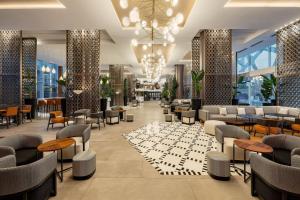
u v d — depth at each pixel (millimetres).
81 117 7855
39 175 2557
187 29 8406
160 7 6664
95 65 9398
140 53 14398
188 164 4383
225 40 9398
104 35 10422
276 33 9070
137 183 3492
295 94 8367
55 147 3535
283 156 3576
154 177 3734
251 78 13414
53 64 18438
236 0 6184
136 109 17703
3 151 3207
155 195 3094
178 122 10031
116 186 3379
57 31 9789
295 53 8086
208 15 6977
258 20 7547
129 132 7629
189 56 15164
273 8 6488
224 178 3604
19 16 7078
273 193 2527
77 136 4902
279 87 9133
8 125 8734
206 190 3252
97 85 9438
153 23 5855
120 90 19266
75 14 6867
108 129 8227
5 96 9711
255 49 12695
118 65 19172
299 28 7852
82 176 3602
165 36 6969
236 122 7402
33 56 10906
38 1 6211
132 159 4680
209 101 9555
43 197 2729
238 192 3188
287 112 8016
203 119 8875
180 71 19016
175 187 3352
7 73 9648
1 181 2311
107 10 6543
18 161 3438
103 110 10320
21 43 9648
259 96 12250
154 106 21531
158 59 14148
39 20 7453
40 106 14055
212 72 9484
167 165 4320
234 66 14148
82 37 9383
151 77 20062
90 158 3729
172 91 18344
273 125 5938
